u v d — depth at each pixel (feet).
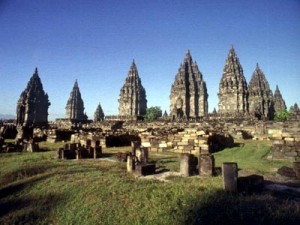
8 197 39.29
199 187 30.86
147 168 40.45
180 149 70.44
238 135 92.38
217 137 71.72
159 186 32.78
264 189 30.12
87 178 39.78
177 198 28.76
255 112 151.53
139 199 30.22
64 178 41.50
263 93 249.96
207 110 284.41
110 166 48.85
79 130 122.21
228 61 213.66
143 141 77.66
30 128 117.60
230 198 26.99
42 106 296.30
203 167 38.68
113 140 89.20
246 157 56.90
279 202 25.54
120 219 27.50
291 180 34.86
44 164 52.60
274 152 54.34
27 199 37.09
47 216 31.81
